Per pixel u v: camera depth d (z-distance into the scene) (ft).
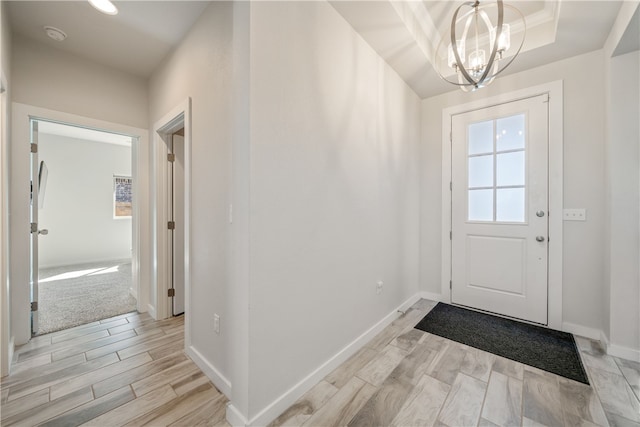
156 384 5.54
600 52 7.26
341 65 6.19
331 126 5.90
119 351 6.82
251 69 4.26
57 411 4.78
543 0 6.79
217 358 5.57
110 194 19.08
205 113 6.14
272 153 4.60
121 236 19.54
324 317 5.76
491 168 9.07
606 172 6.90
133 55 8.11
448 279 9.97
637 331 6.21
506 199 8.77
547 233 8.02
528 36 7.50
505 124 8.80
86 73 8.22
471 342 7.10
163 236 8.86
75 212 17.76
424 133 10.52
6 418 4.62
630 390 5.19
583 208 7.49
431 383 5.46
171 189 9.06
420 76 8.80
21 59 7.16
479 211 9.34
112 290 11.76
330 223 5.90
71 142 17.58
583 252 7.50
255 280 4.37
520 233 8.48
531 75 8.28
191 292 6.59
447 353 6.57
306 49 5.26
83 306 9.89
